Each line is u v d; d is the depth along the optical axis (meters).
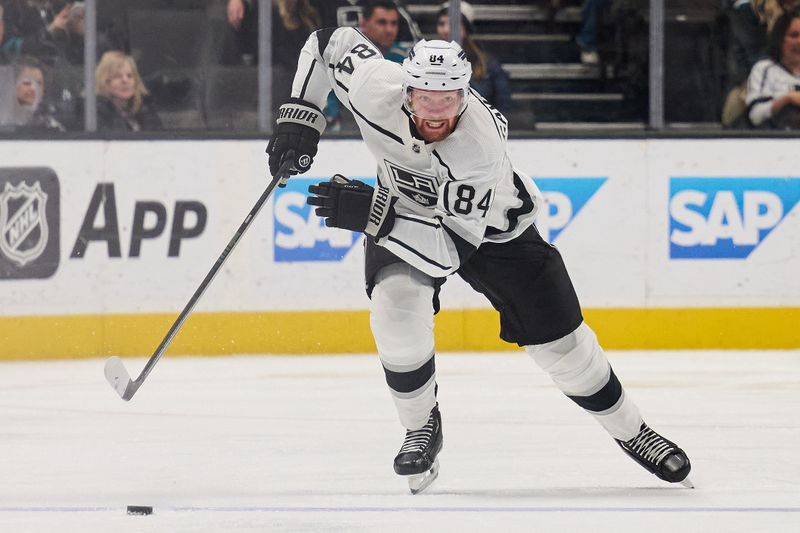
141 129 24.11
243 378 20.05
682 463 11.27
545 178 23.77
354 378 20.00
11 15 23.55
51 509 10.45
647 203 23.80
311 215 23.34
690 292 23.84
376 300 10.88
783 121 24.91
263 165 23.34
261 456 13.30
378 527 9.59
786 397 17.89
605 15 25.72
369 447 13.89
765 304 23.95
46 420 16.00
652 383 19.33
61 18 23.66
